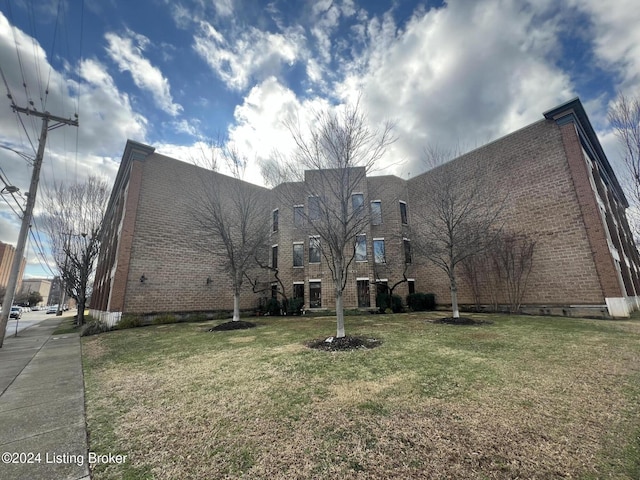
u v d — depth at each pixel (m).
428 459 2.27
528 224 12.88
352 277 16.73
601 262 10.84
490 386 3.80
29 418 3.40
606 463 2.15
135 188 14.18
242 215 12.41
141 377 4.91
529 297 12.62
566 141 12.13
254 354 6.17
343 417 3.06
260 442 2.63
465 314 12.94
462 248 10.98
